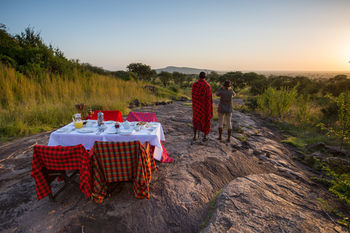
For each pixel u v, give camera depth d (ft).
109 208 9.22
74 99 31.68
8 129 19.51
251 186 10.31
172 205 9.47
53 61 43.01
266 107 35.45
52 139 11.78
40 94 30.86
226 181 11.83
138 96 44.37
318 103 37.58
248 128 23.88
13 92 30.45
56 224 8.18
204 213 9.02
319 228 7.47
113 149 9.23
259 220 7.78
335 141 19.35
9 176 11.83
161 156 13.80
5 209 8.98
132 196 10.12
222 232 7.22
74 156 9.09
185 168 13.02
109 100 33.27
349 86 44.75
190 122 26.12
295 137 22.03
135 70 114.11
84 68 51.37
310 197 9.89
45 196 9.34
